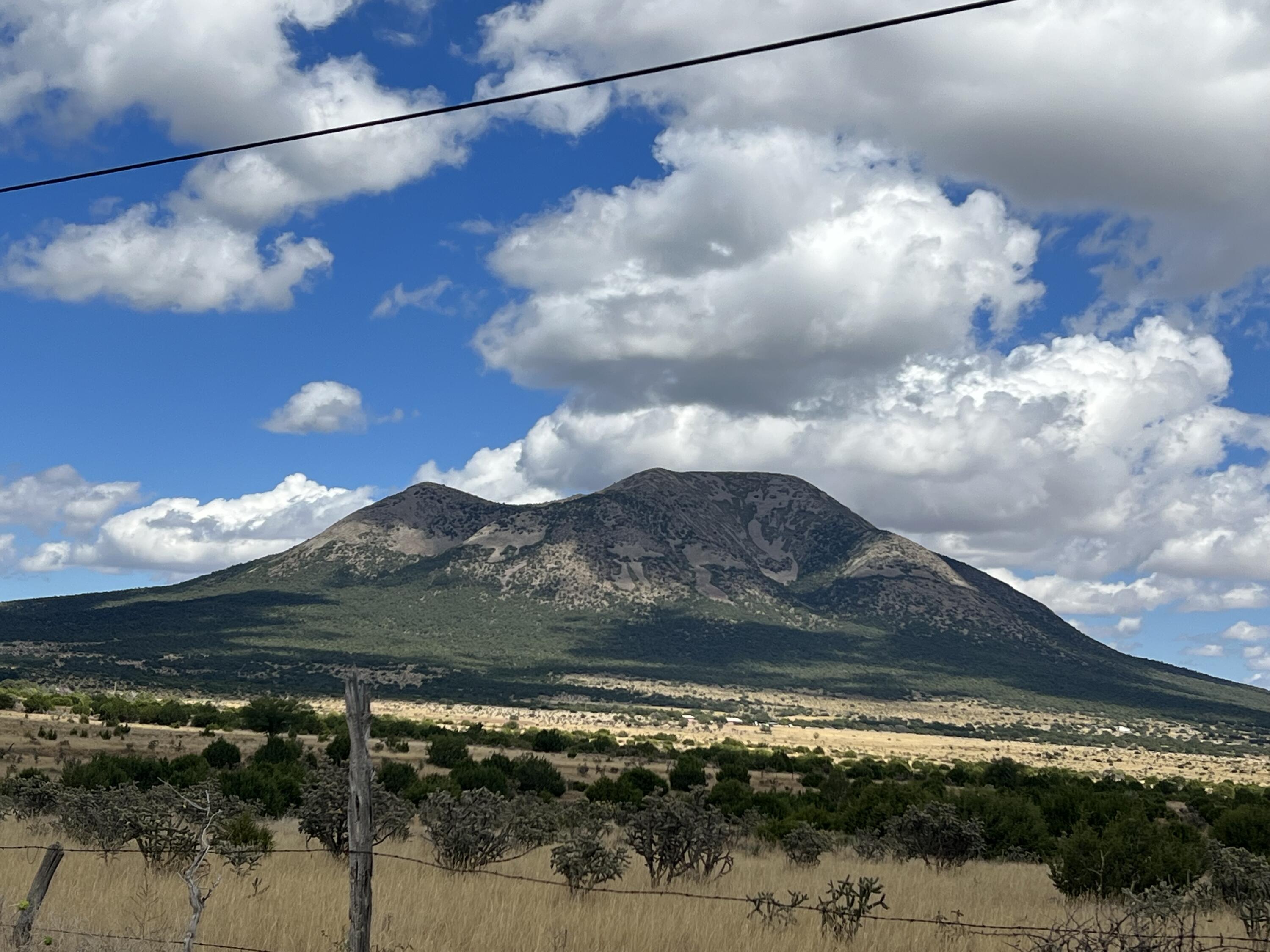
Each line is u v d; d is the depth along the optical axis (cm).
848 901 1499
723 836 2183
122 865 1831
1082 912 1838
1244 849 1978
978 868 2778
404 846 2500
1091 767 15762
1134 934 1284
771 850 3209
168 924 1259
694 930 1381
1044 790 6106
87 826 2189
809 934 1430
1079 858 2155
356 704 976
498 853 2084
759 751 12850
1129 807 3288
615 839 2897
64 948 1111
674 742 14338
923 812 2934
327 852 2070
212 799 1722
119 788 2302
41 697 10062
